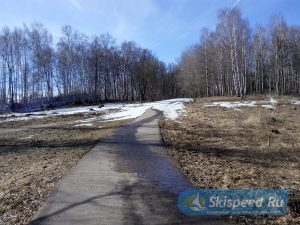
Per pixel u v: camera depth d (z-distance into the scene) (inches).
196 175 343.6
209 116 987.9
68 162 423.5
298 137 620.1
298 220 226.8
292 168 392.2
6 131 988.6
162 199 267.6
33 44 2425.0
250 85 2591.0
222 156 461.7
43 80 2445.9
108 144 550.9
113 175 343.9
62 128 965.2
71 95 2536.9
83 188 299.4
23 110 1983.3
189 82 2896.2
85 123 1066.7
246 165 404.5
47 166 412.5
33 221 230.7
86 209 248.5
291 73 2642.7
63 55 2509.8
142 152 474.9
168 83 3693.4
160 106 1491.1
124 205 255.0
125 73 3107.8
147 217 231.9
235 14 1876.2
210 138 622.8
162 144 542.6
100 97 2770.7
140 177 334.6
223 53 2202.3
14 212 254.1
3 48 2380.7
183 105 1443.2
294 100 1471.5
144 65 3122.5
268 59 2501.2
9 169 451.2
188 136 642.8
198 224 220.4
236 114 1011.3
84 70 2608.3
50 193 289.0
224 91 2637.8
